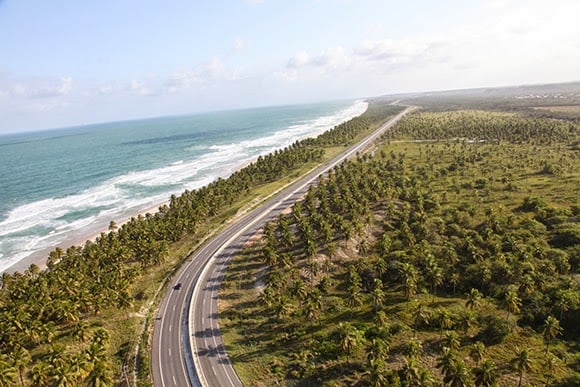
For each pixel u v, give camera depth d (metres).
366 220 167.38
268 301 115.56
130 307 121.50
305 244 144.38
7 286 135.62
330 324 109.88
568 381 83.25
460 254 139.12
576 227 141.62
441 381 84.19
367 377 88.19
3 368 83.94
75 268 139.88
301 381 89.88
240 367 96.06
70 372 83.12
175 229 173.75
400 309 114.31
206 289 133.88
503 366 89.31
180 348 105.00
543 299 108.38
